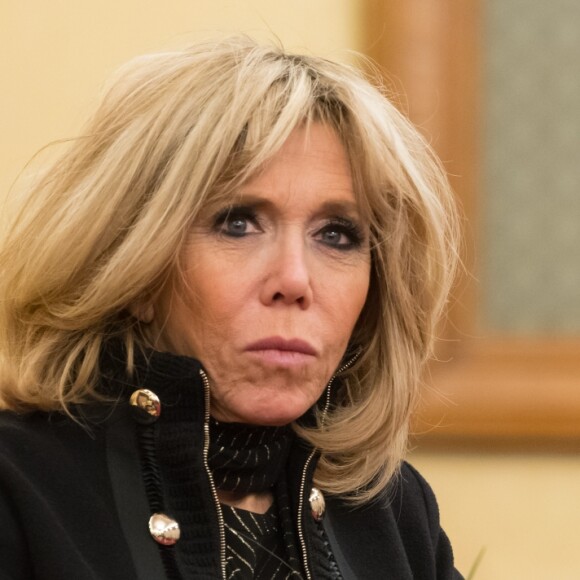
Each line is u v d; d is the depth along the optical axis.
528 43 9.36
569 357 9.21
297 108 4.57
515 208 9.42
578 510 9.21
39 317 4.80
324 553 5.07
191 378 4.54
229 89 4.60
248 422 4.71
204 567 4.53
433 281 5.27
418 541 5.52
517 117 9.36
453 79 9.16
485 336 9.27
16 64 9.02
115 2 8.99
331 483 5.26
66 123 9.00
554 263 9.44
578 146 9.43
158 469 4.66
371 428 5.26
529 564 9.22
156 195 4.54
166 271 4.61
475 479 9.20
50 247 4.70
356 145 4.73
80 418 4.75
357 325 5.30
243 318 4.55
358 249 4.82
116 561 4.43
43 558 4.30
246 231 4.60
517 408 9.12
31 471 4.54
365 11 8.98
